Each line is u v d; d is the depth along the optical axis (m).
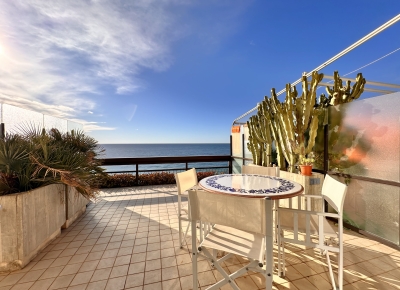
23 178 1.76
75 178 1.93
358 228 2.18
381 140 1.94
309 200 1.79
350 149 2.26
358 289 1.32
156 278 1.47
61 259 1.73
